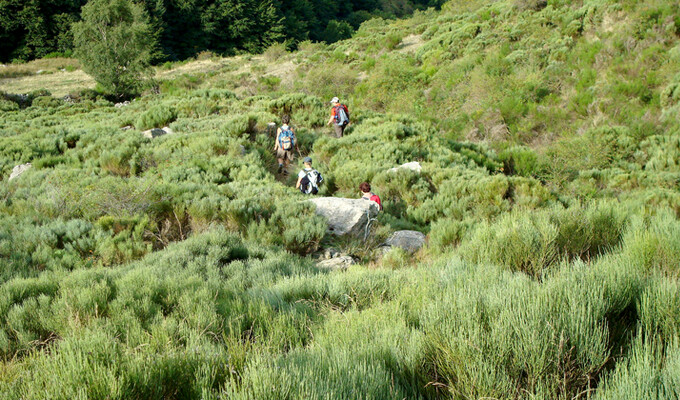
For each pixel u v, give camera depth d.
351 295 3.65
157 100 19.56
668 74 17.41
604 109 17.70
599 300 2.18
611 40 20.08
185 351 2.28
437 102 22.84
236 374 1.98
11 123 16.06
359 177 9.73
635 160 14.72
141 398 1.83
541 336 1.87
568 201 9.91
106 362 1.99
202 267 4.91
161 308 3.44
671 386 1.50
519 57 22.14
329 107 15.93
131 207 6.70
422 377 1.99
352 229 6.95
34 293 3.72
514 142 18.03
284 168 10.91
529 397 1.70
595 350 1.84
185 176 8.70
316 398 1.61
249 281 4.51
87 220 6.55
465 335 1.96
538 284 2.49
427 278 3.63
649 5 20.00
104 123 14.67
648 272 2.88
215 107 15.70
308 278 4.12
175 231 6.70
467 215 8.10
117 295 3.57
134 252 5.65
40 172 8.88
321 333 2.69
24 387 1.82
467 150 13.92
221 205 6.93
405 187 9.43
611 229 4.32
